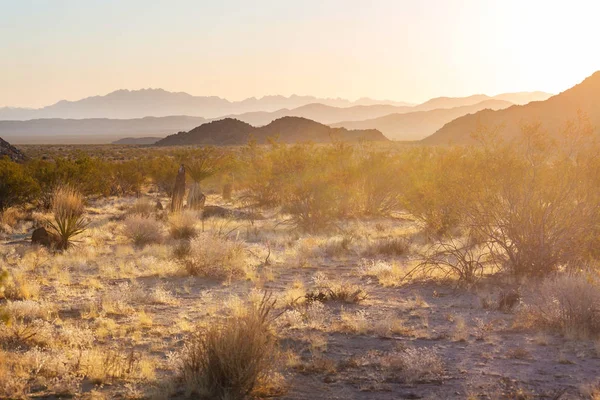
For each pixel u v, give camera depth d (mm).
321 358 7242
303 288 12102
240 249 15516
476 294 11336
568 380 6496
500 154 12828
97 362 6824
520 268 12336
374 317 9531
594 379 6508
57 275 13484
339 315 9750
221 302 10719
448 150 17500
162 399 5891
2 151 45656
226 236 17688
